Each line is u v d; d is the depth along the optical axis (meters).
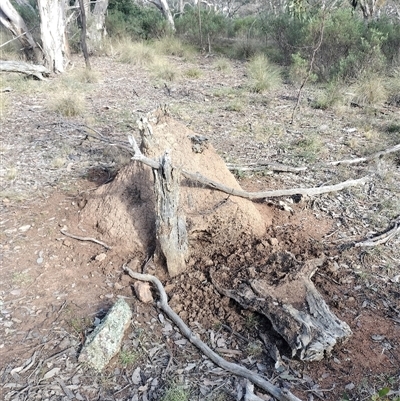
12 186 5.05
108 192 4.38
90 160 5.75
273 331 3.11
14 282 3.62
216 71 11.35
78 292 3.53
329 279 3.70
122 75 10.71
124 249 3.97
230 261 3.74
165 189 3.41
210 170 4.24
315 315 3.05
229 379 2.83
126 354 2.99
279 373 2.88
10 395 2.71
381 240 4.21
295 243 4.09
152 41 14.59
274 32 12.42
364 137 6.95
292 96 9.06
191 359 2.98
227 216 4.03
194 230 3.87
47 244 4.07
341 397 2.74
